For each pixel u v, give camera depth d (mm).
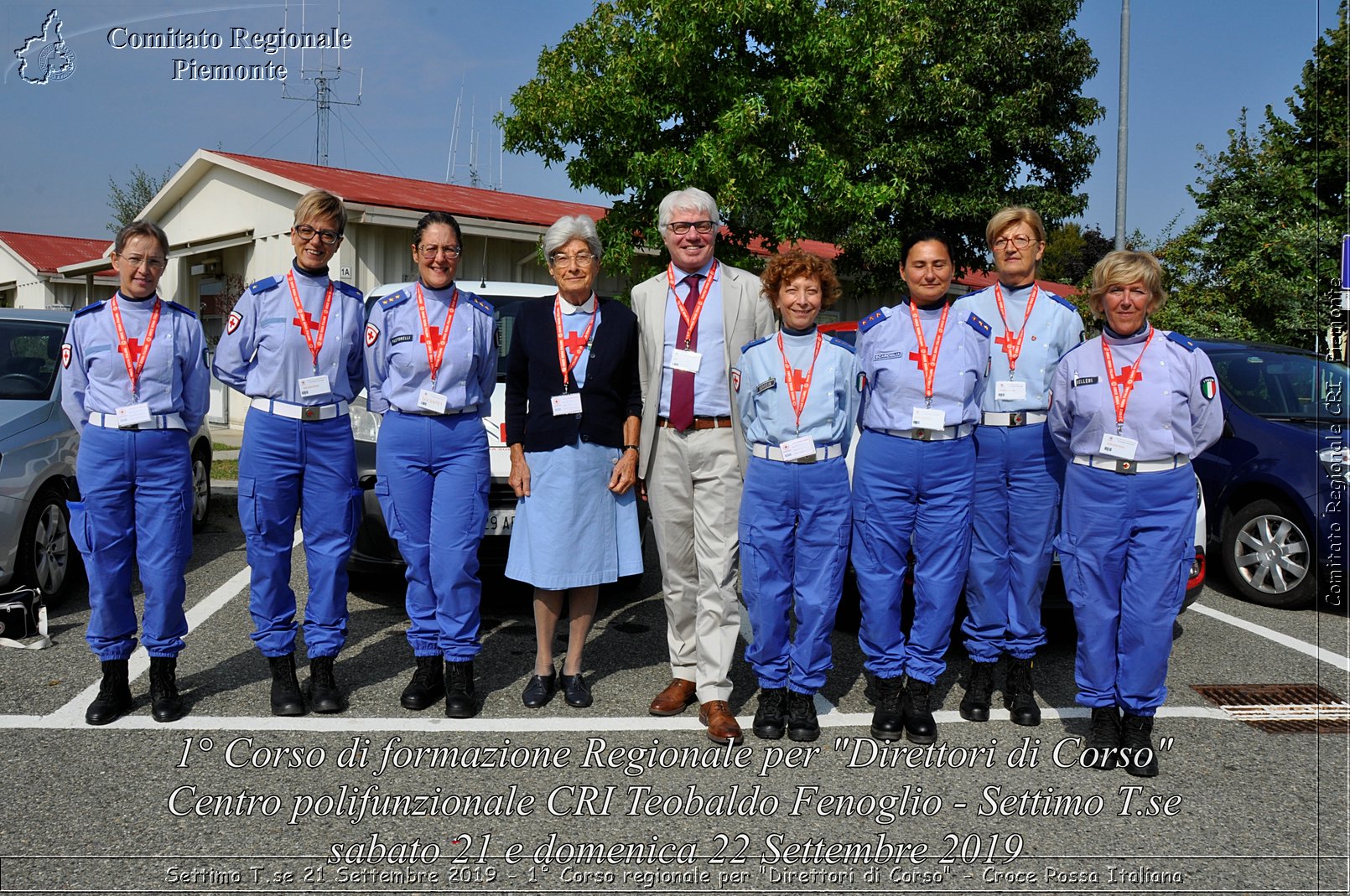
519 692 4023
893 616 3602
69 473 5207
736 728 3535
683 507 3711
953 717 3875
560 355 3715
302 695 3791
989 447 3709
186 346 3682
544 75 10375
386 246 12117
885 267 17359
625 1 9805
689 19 9172
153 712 3645
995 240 3762
